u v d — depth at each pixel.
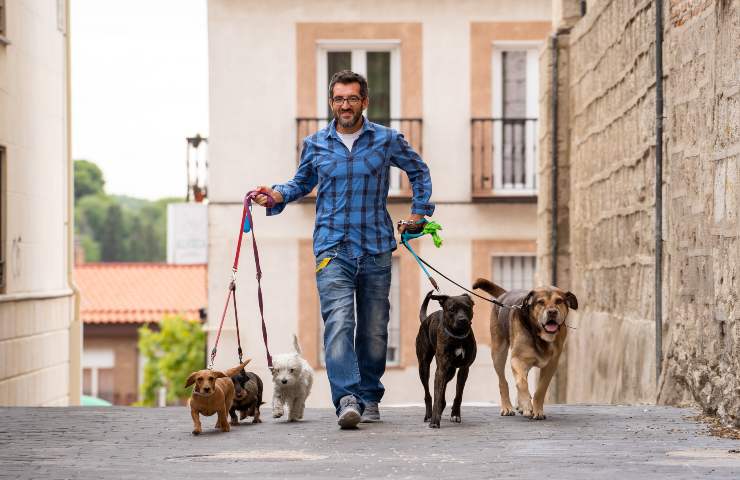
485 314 22.50
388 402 22.34
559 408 10.10
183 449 7.36
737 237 8.47
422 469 6.29
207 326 22.50
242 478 6.04
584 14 16.75
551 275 16.84
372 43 22.67
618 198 13.49
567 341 16.44
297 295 22.55
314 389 22.50
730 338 8.64
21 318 16.53
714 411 8.98
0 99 15.70
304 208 22.53
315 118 22.59
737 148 8.51
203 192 23.53
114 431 8.52
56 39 18.80
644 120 12.18
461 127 22.83
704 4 9.69
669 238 10.91
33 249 17.38
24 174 16.91
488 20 22.72
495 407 11.08
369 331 8.57
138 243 121.69
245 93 22.61
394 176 22.78
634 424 8.54
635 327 12.44
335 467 6.41
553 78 16.78
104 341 41.22
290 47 22.59
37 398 17.38
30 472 6.35
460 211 22.84
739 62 8.51
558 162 16.77
